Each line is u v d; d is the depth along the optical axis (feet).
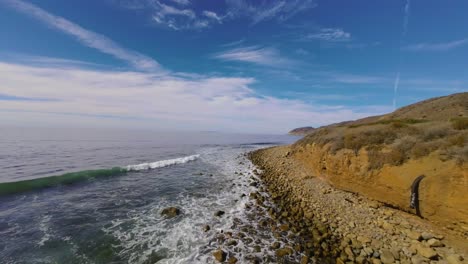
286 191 41.32
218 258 20.72
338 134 46.06
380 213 27.22
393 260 18.84
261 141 248.11
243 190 44.52
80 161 72.95
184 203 37.06
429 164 24.80
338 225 26.27
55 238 25.12
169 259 21.18
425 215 23.61
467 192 20.06
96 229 27.48
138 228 27.81
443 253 18.58
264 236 25.13
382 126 40.81
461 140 23.48
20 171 55.93
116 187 46.09
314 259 20.45
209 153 112.98
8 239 24.66
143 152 104.27
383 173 29.81
